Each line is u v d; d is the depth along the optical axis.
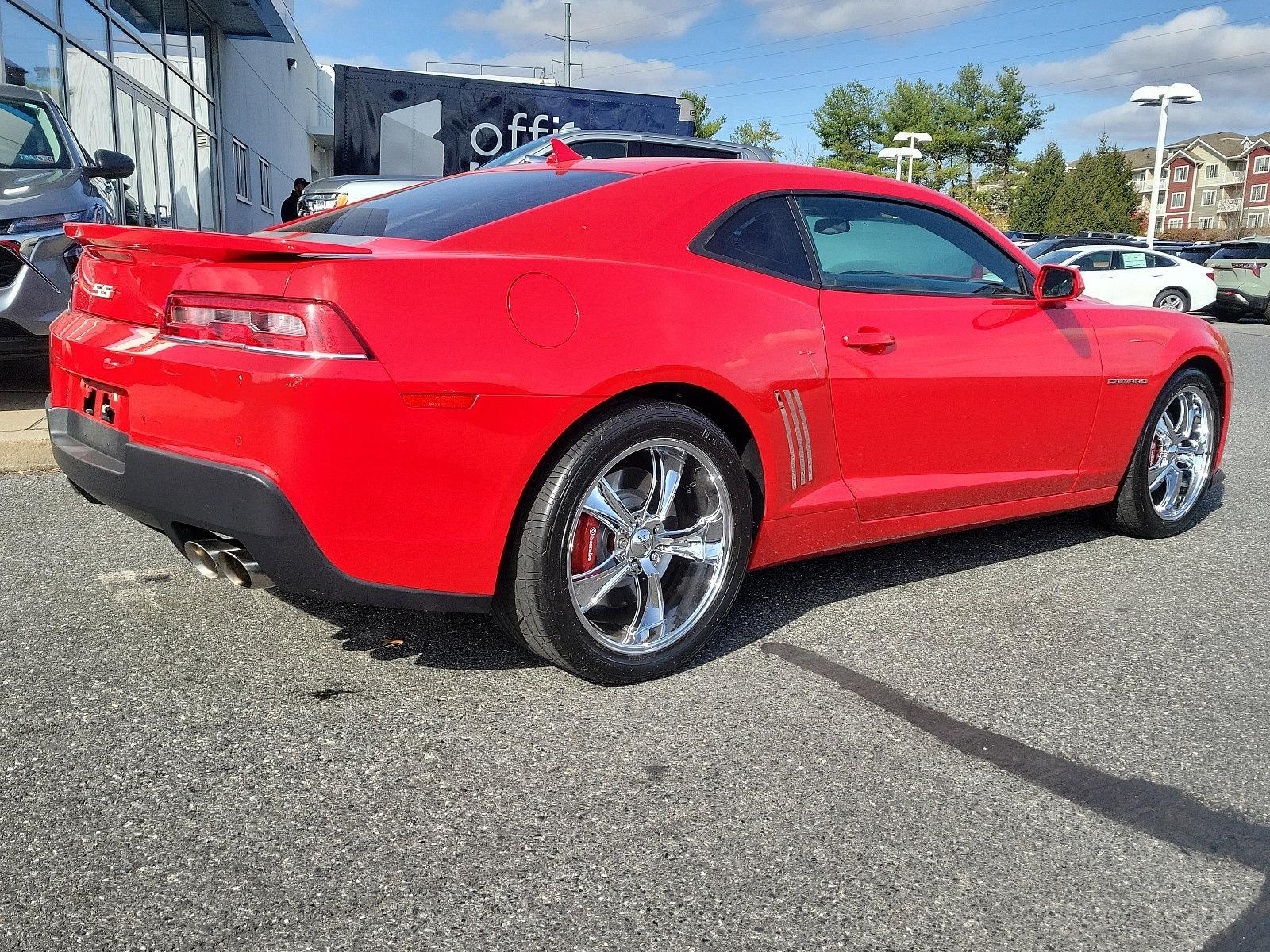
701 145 8.97
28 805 1.88
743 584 3.31
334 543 2.10
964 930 1.62
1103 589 3.36
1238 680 2.64
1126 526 3.94
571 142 8.57
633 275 2.46
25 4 9.15
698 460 2.53
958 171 63.22
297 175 26.14
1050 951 1.58
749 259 2.73
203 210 16.17
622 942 1.56
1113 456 3.67
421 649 2.67
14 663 2.51
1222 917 1.68
